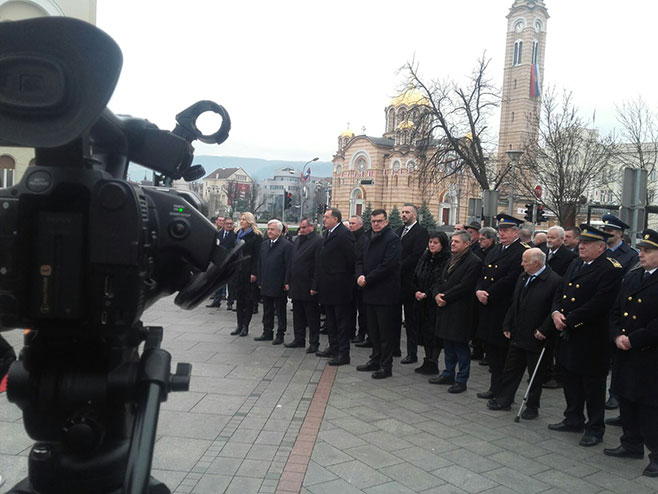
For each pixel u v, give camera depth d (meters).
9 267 1.35
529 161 24.16
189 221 1.67
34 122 1.22
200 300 1.83
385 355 6.88
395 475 4.07
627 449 4.66
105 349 1.54
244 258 1.87
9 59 1.20
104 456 1.60
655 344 4.37
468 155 25.36
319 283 7.56
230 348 8.14
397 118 81.31
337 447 4.57
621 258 7.00
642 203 8.27
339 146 93.69
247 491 3.71
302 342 8.47
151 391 1.50
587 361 4.98
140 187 1.62
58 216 1.37
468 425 5.30
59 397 1.51
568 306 5.09
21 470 3.83
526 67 74.12
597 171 23.23
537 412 5.68
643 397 4.40
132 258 1.36
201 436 4.69
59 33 1.19
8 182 9.12
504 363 6.20
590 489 4.01
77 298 1.37
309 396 5.94
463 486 3.95
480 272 6.40
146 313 10.85
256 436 4.73
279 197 83.06
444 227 61.47
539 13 74.38
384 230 6.93
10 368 1.55
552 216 25.81
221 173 137.62
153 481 1.82
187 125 1.88
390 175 81.06
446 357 6.80
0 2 17.14
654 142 23.33
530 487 3.99
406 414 5.52
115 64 1.21
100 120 1.54
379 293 6.86
